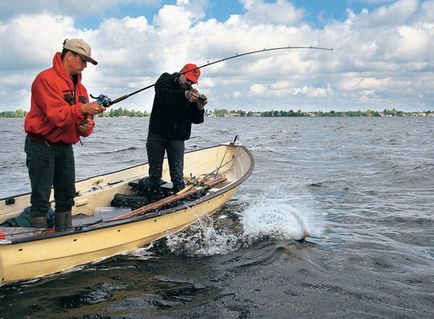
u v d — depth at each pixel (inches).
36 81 157.2
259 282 172.2
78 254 174.4
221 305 153.3
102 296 158.6
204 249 207.5
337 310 149.9
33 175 166.2
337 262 193.9
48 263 166.4
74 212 224.7
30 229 166.9
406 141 1012.5
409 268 187.6
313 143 938.1
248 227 243.6
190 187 242.5
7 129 1643.7
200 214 235.9
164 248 207.0
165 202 217.8
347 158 615.2
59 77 158.4
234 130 1681.8
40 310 147.9
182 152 241.1
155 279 173.6
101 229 177.2
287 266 188.4
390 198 328.5
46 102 154.7
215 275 178.5
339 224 254.8
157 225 205.0
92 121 176.2
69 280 169.9
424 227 249.4
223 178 289.0
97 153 687.1
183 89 227.5
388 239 227.5
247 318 144.7
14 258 155.4
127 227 188.5
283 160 587.2
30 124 159.9
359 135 1296.8
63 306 150.9
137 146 813.2
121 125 2242.9
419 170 462.0
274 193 344.5
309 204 306.0
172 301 155.9
